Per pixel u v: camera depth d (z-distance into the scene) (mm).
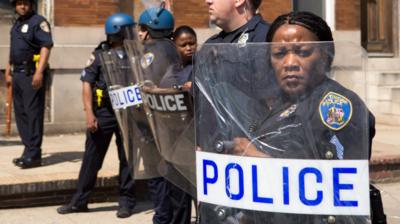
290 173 2168
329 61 2176
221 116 2318
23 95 6629
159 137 3574
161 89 3531
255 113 2256
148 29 4598
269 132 2211
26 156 6652
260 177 2205
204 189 2352
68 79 9375
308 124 2164
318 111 2158
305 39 2291
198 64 2395
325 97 2156
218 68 2338
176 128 3445
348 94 2152
